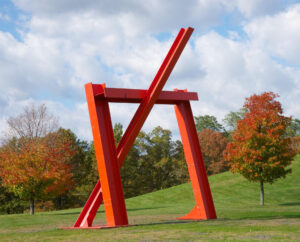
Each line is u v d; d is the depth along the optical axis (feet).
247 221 53.98
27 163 104.01
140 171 244.01
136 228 48.85
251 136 100.48
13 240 41.88
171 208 107.76
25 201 200.95
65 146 115.24
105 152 52.85
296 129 273.95
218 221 55.47
